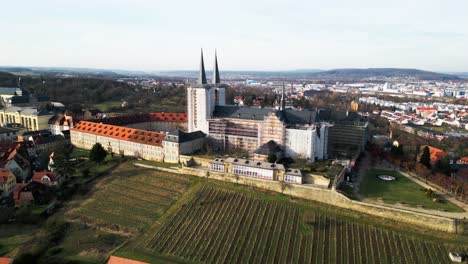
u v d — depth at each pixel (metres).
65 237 124.00
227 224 129.25
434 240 116.44
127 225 131.12
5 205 147.00
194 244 118.81
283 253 113.75
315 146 188.75
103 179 169.00
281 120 192.12
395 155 193.38
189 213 137.25
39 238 121.56
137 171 177.62
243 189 152.75
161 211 140.00
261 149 178.00
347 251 113.50
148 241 121.00
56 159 174.88
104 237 123.44
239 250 115.19
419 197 141.00
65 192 153.88
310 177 152.00
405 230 122.12
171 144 187.25
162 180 166.50
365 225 125.94
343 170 161.38
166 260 110.62
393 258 109.38
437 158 194.50
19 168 172.25
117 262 108.62
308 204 140.25
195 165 179.12
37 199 147.38
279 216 133.00
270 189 152.00
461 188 145.25
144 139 198.50
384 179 163.50
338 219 130.12
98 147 182.25
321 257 111.44
